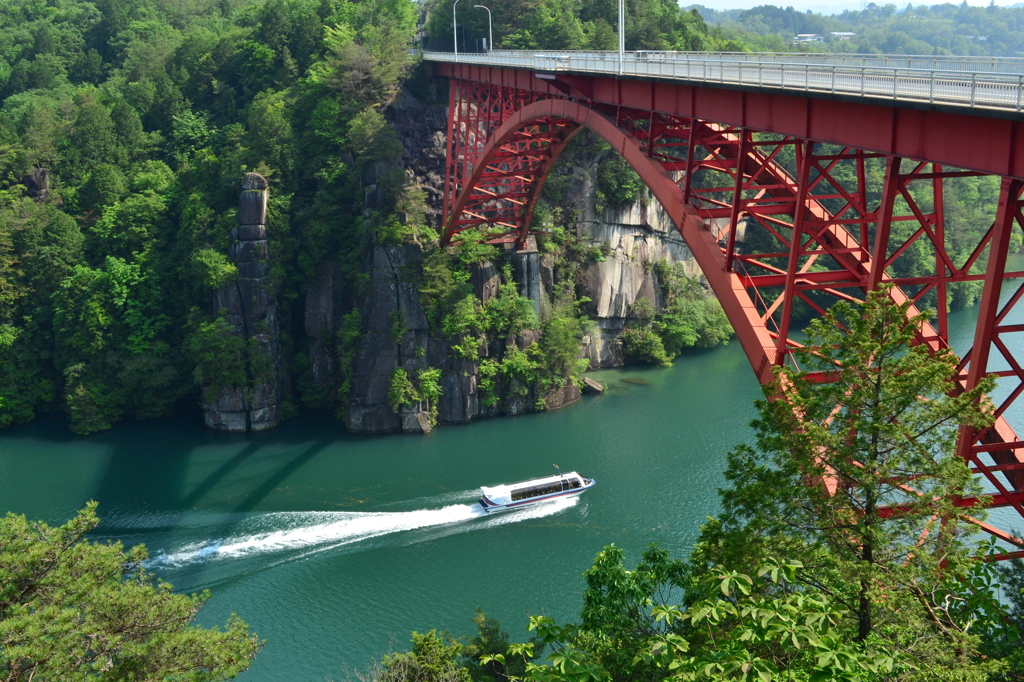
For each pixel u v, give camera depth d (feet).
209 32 371.35
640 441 231.50
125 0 498.69
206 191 285.23
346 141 280.31
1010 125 71.20
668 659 49.34
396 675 113.09
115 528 193.88
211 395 255.70
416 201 267.59
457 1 345.31
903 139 85.56
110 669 76.79
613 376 294.05
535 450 231.71
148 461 234.38
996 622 66.95
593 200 299.99
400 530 187.62
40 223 285.84
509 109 228.63
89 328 268.41
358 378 255.91
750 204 127.95
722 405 255.91
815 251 114.73
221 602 162.81
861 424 62.54
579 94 172.86
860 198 100.07
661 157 144.77
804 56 114.11
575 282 298.15
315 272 273.33
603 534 180.96
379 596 162.61
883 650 56.08
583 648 77.41
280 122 279.08
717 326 320.09
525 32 331.16
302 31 334.44
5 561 79.25
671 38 345.72
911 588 61.62
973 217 376.68
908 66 93.04
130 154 319.06
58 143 317.42
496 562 172.55
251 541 185.37
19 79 424.46
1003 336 274.16
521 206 286.46
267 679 140.05
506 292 271.28
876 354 62.80
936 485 62.44
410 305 258.37
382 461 230.07
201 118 331.16
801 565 52.21
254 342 259.60
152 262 280.72
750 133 114.83
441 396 258.98
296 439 250.16
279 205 269.44
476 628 151.23
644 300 308.60
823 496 64.95
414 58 305.12
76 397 258.78
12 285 277.03
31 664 71.41
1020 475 82.84
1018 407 212.84
